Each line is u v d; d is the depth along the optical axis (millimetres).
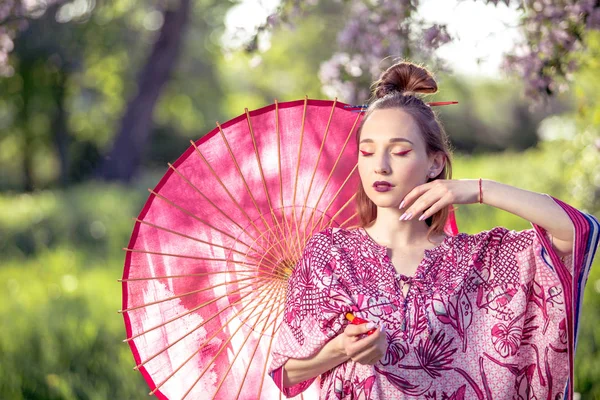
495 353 2184
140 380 5133
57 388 4992
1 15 6008
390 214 2291
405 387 2137
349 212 2604
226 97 29531
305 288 2262
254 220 2576
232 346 2600
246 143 2580
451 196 2141
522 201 2131
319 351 2191
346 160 2627
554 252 2148
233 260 2584
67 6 20422
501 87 22500
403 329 2143
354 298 2174
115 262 9938
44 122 25953
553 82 3852
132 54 25312
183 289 2574
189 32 27172
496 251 2258
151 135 29766
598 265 6430
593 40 3939
